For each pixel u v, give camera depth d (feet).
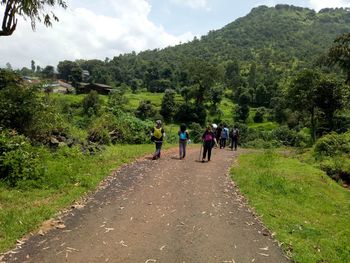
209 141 54.44
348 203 39.78
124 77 551.59
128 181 37.73
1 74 52.24
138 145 73.97
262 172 46.42
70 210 27.71
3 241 21.30
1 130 40.06
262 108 298.56
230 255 21.71
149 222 26.25
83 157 45.27
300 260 21.67
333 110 138.72
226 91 414.82
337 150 71.51
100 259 20.16
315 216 32.58
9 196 29.35
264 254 22.20
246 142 163.22
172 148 71.87
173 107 297.12
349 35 172.14
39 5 49.55
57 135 51.78
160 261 20.36
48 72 554.05
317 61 194.90
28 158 35.29
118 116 87.45
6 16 48.24
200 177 42.37
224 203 32.22
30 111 46.24
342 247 25.03
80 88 353.92
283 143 167.53
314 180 46.37
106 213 27.58
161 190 35.12
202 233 24.80
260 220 28.40
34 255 20.16
